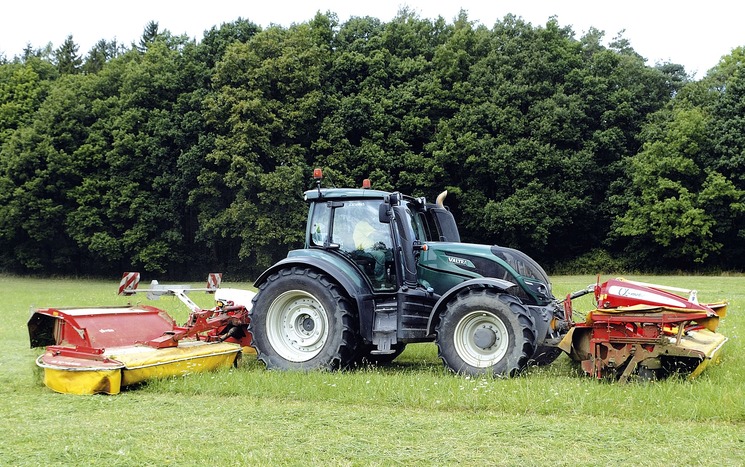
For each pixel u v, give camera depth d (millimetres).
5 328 13078
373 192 8891
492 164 37781
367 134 39031
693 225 37719
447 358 7789
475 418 5867
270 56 37375
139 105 40219
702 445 4992
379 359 9250
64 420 6023
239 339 9258
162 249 38469
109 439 5367
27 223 39719
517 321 7523
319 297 8297
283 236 34719
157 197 39094
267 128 35812
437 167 37500
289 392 6828
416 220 9359
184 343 8477
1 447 5203
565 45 42531
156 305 17078
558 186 39281
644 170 38812
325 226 8891
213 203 37031
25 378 8047
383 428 5574
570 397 6316
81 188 39500
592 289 8312
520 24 43844
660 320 7043
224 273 40500
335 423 5746
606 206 40875
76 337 7844
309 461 4750
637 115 41906
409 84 40188
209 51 40719
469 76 41344
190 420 5941
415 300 8359
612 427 5500
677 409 5828
